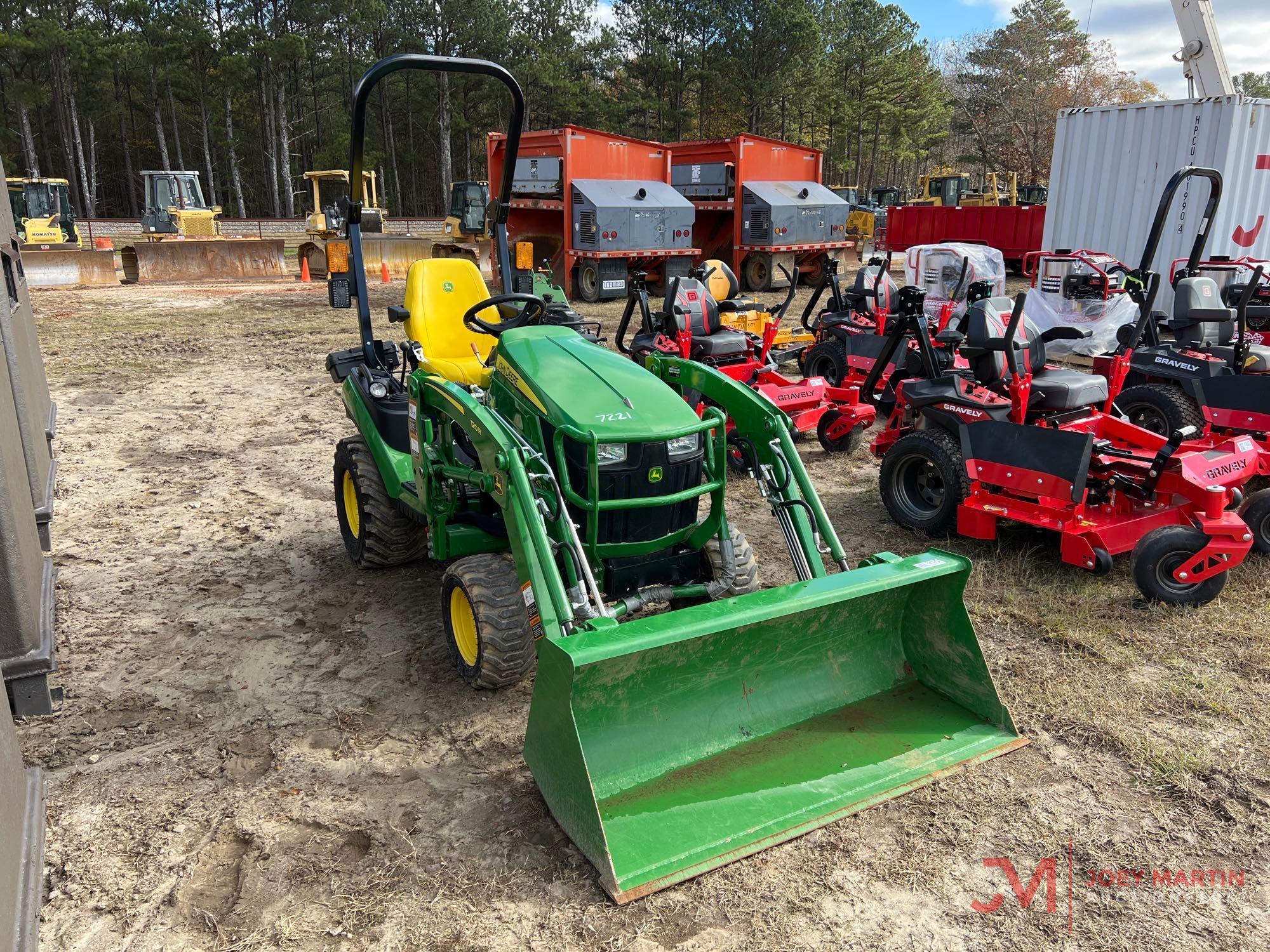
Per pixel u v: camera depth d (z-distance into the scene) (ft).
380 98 175.73
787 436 12.03
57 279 61.00
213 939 7.72
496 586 10.92
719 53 159.63
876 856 8.78
